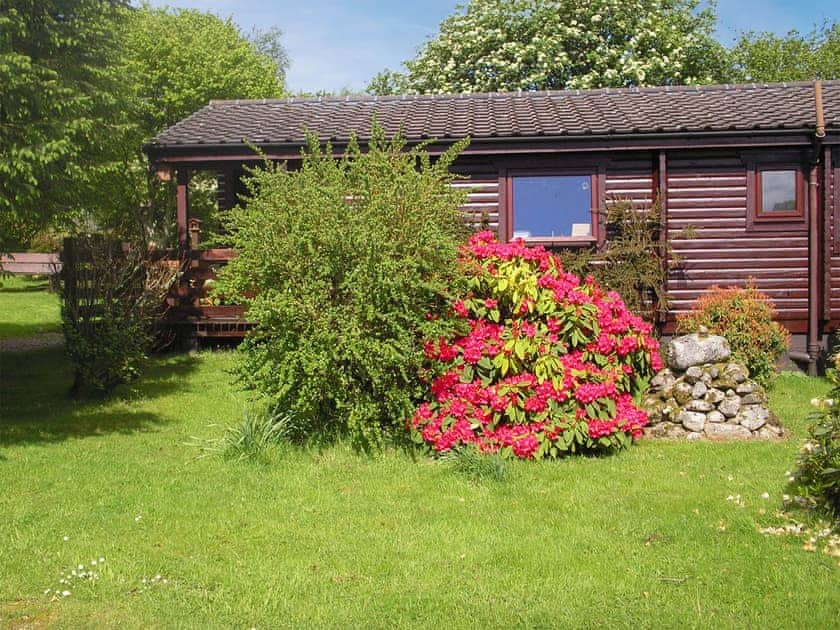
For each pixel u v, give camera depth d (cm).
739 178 1216
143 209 1986
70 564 479
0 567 471
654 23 2323
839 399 536
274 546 507
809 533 508
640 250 1180
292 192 740
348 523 548
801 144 1169
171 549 502
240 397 960
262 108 1470
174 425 837
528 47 2223
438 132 1207
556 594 437
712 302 1058
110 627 399
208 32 2716
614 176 1236
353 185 768
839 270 1197
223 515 564
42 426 830
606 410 718
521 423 704
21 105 774
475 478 639
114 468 679
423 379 731
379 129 802
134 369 992
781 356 1183
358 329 690
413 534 526
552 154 1231
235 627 402
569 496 599
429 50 2464
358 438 725
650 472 658
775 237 1215
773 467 666
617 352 746
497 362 707
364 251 698
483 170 1249
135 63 2139
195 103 2400
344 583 453
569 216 1246
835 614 407
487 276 739
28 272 2667
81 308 965
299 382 725
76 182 896
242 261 739
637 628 396
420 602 428
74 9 833
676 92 1441
